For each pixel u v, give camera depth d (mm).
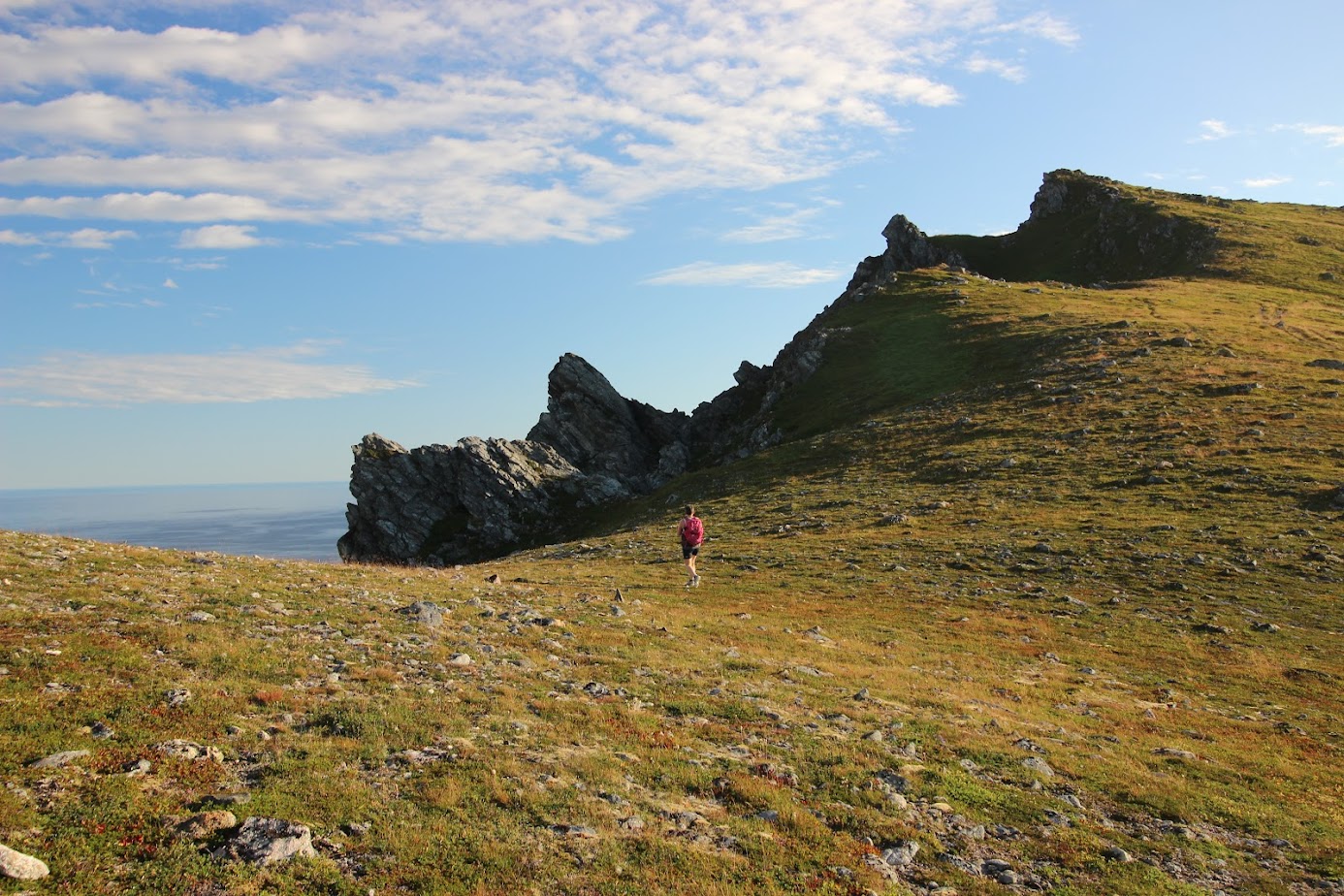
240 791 11406
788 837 12594
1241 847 14516
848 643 27953
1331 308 97812
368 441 116312
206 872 9336
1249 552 38250
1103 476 51094
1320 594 33500
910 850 12758
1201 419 57531
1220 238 139125
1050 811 14969
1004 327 94625
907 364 92438
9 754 11336
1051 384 71875
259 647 18016
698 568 42531
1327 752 20359
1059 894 12008
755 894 10781
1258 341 76875
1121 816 15367
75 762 11430
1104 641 30219
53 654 15469
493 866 10500
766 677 21797
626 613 28750
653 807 13000
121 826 10031
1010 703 22547
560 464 118625
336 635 20109
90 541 30172
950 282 121750
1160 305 98062
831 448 71000
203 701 14273
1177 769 18312
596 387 134375
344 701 15422
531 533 104125
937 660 26812
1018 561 40125
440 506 109812
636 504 97875
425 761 13367
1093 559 39438
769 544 47531
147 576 23781
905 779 15461
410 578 32625
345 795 11719
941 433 66875
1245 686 25938
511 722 15570
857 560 42125
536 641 22422
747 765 15273
